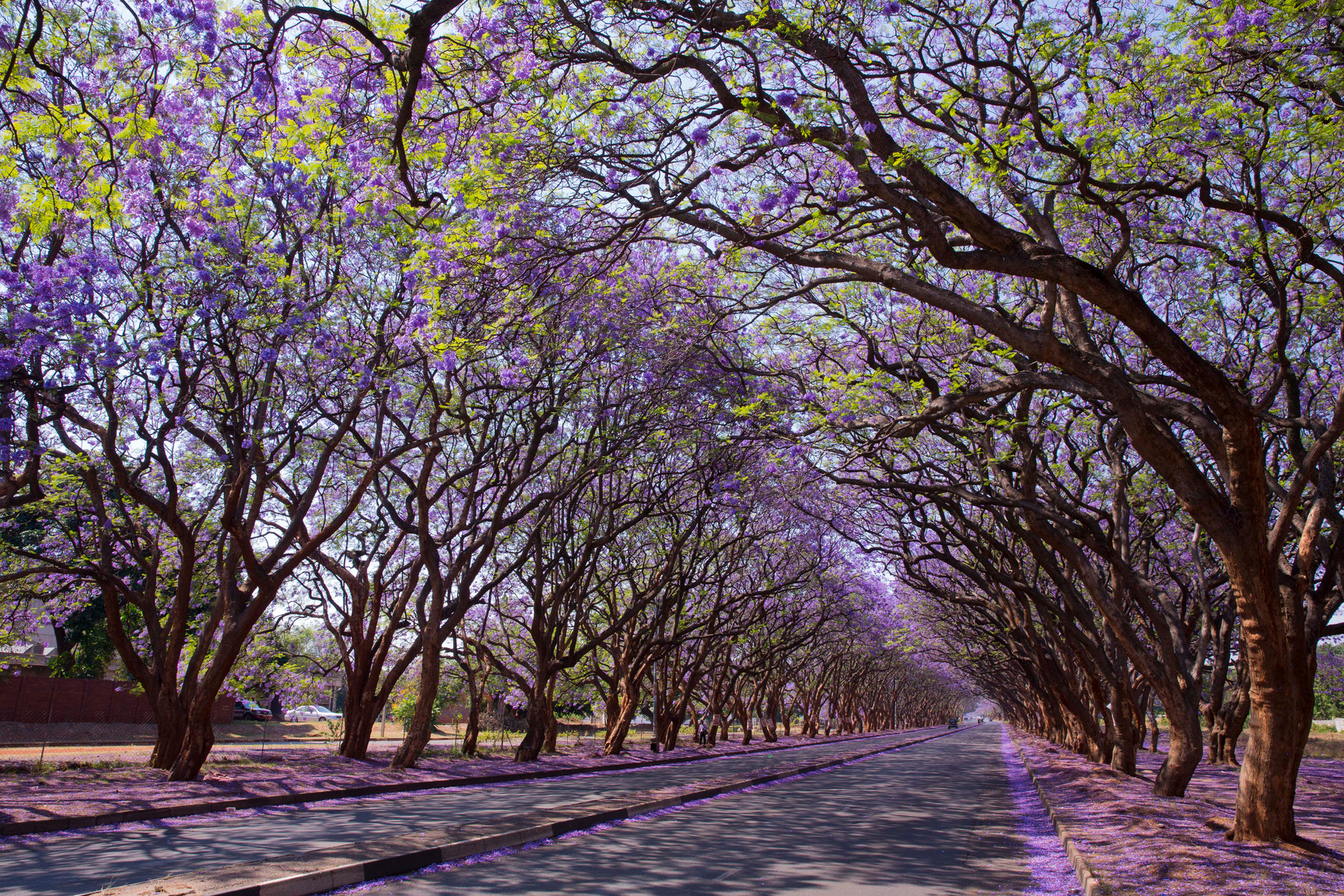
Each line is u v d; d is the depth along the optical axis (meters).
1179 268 12.25
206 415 16.69
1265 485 7.47
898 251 12.69
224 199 11.66
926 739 52.22
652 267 15.57
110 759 20.58
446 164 10.59
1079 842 8.50
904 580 23.19
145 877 6.91
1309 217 10.07
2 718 28.53
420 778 16.45
